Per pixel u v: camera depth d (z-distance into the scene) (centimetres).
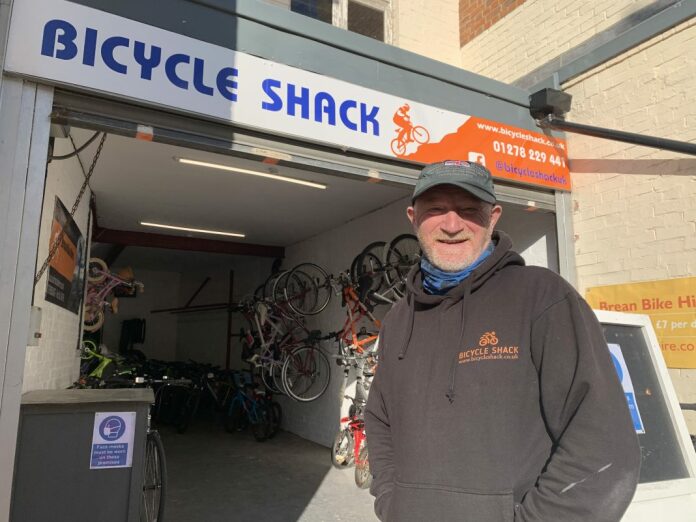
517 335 123
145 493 339
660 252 359
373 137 329
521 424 118
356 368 568
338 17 534
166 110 266
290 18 306
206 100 273
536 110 408
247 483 506
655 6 375
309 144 313
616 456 105
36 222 233
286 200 586
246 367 967
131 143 418
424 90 360
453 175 142
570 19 450
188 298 1220
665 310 351
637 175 377
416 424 127
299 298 703
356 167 329
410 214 160
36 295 311
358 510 433
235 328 1023
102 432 281
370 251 602
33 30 237
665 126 361
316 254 753
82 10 247
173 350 1251
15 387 221
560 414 115
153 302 1229
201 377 781
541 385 117
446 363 129
